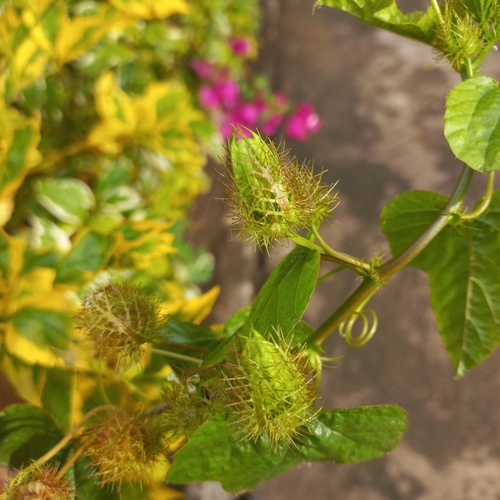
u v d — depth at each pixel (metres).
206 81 0.87
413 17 0.28
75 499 0.28
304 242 0.25
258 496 0.78
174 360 0.30
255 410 0.24
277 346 0.24
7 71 0.32
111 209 0.38
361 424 0.26
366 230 1.01
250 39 1.04
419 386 0.91
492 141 0.23
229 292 0.90
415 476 0.86
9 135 0.31
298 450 0.26
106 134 0.39
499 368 0.93
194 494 0.68
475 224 0.28
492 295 0.29
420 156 1.10
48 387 0.29
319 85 1.22
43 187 0.37
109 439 0.26
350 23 1.32
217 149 0.66
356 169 1.08
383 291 0.95
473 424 0.90
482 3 0.25
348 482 0.85
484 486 0.87
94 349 0.28
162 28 0.66
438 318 0.30
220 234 0.90
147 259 0.32
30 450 0.28
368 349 0.91
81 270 0.30
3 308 0.29
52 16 0.33
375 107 1.17
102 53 0.43
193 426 0.26
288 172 0.25
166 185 0.47
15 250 0.29
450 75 1.20
